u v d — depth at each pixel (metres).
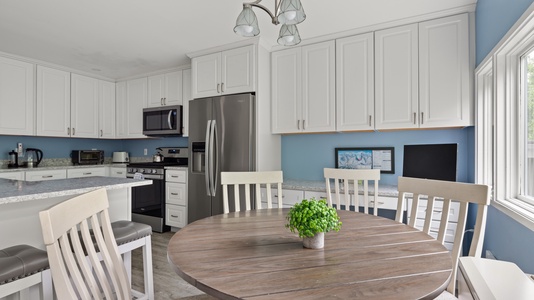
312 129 3.16
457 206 2.34
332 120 3.06
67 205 0.99
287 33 1.69
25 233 1.69
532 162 1.78
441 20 2.59
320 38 3.11
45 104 3.91
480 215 1.40
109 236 1.21
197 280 0.85
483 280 0.72
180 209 3.73
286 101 3.31
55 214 0.90
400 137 3.05
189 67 4.04
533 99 1.76
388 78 2.80
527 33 1.59
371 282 0.84
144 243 1.82
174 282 2.38
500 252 1.96
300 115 3.23
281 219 1.58
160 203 3.88
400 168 3.04
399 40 2.76
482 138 2.41
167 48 3.42
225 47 3.34
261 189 3.16
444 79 2.57
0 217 1.58
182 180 3.71
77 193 1.71
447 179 2.45
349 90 2.98
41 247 1.77
